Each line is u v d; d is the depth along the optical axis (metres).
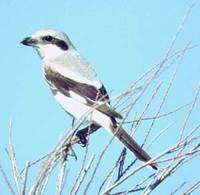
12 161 7.76
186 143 7.66
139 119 8.25
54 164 7.45
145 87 7.52
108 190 7.38
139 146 8.88
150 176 7.89
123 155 8.66
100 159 7.42
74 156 9.87
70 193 7.44
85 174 7.46
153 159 7.46
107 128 11.12
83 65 13.80
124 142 8.95
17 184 7.59
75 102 13.21
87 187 7.45
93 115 11.30
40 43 14.59
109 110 11.07
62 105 13.59
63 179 7.56
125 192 7.86
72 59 14.05
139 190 7.89
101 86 13.24
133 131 9.09
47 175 7.37
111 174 7.80
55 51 14.48
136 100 7.71
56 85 13.65
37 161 7.52
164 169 7.80
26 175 7.33
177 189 7.66
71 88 13.37
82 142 11.91
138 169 7.42
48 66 13.98
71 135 7.92
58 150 7.43
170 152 7.67
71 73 13.57
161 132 8.30
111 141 7.41
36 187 7.33
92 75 13.48
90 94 13.03
